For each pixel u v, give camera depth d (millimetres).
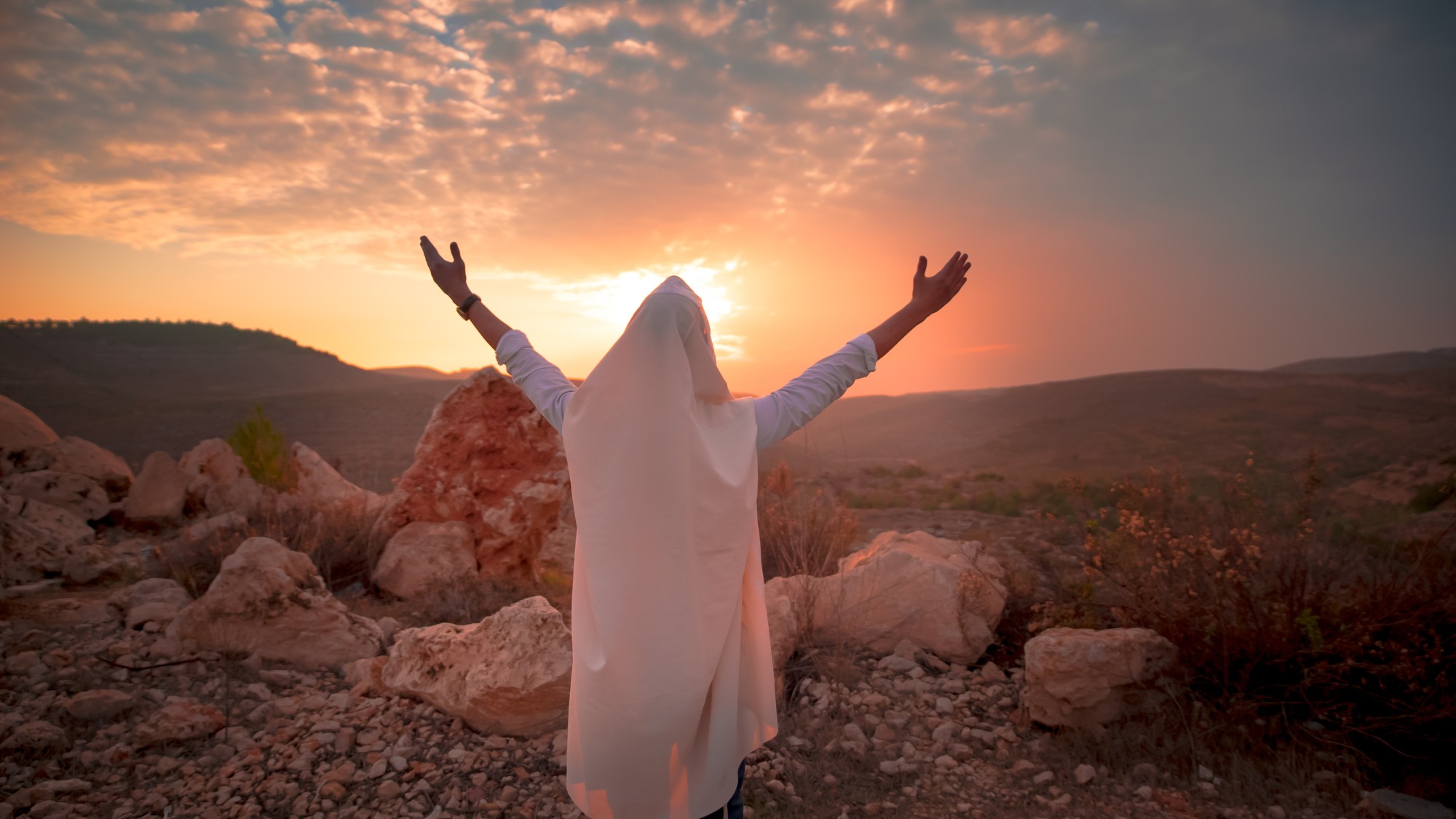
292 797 3158
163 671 4367
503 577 6754
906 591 4887
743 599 1916
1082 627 4539
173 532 8602
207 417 51688
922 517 11258
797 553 6395
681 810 1751
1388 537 5973
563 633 3791
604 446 1688
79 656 4504
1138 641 3764
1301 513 4184
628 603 1654
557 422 1888
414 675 4000
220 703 4035
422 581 6371
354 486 11336
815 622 4906
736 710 1804
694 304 1774
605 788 1692
